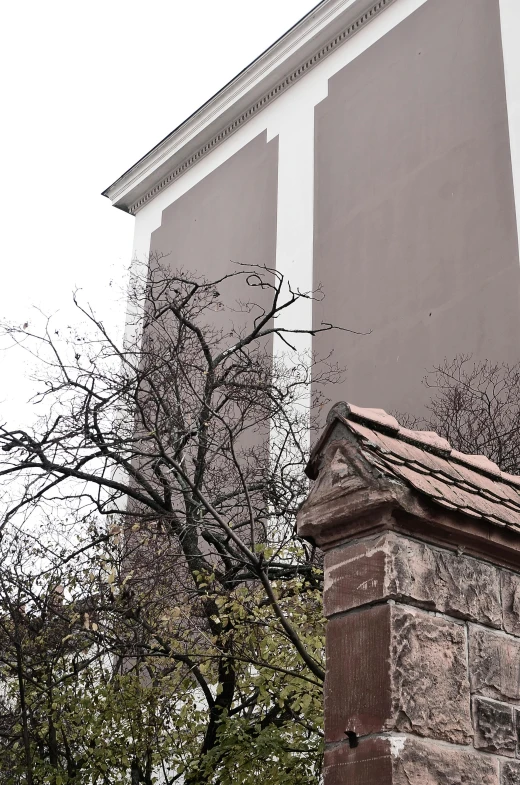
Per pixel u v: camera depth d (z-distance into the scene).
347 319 15.16
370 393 14.20
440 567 3.45
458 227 14.07
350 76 17.11
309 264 16.28
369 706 3.18
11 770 8.54
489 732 3.34
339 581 3.43
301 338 15.70
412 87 15.80
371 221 15.51
